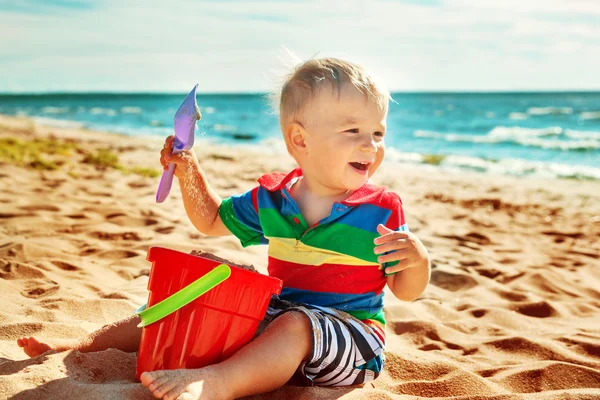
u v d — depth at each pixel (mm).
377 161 2203
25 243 3881
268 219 2170
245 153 13492
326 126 2092
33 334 2406
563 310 3430
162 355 1828
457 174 10906
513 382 2361
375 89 2117
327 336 1928
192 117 2076
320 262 2076
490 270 4227
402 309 3258
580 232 5703
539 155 15492
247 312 1862
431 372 2389
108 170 8055
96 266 3678
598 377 2377
